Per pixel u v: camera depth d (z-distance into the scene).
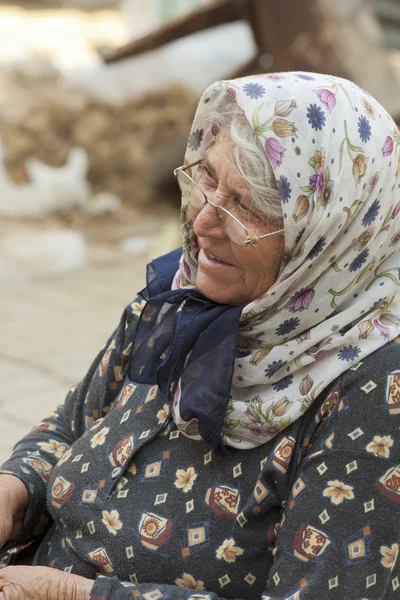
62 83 11.06
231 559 1.71
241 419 1.70
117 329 2.10
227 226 1.70
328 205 1.63
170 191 8.85
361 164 1.65
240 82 1.67
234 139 1.67
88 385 2.19
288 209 1.64
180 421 1.75
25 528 2.06
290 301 1.70
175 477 1.78
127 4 11.66
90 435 1.97
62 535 1.95
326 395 1.66
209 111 1.78
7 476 2.06
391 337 1.65
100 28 19.27
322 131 1.63
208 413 1.71
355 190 1.64
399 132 1.77
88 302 5.96
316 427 1.66
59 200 8.28
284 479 1.67
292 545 1.60
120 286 6.40
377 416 1.59
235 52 9.89
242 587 1.73
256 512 1.69
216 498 1.73
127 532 1.79
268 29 5.82
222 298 1.78
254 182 1.66
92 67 9.96
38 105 9.60
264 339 1.74
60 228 7.85
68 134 9.05
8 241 7.32
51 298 6.01
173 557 1.74
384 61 5.81
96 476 1.88
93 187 8.73
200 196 1.75
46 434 2.21
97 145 8.88
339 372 1.64
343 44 5.74
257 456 1.72
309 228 1.65
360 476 1.58
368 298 1.69
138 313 2.06
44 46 16.78
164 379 1.78
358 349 1.65
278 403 1.68
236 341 1.72
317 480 1.60
